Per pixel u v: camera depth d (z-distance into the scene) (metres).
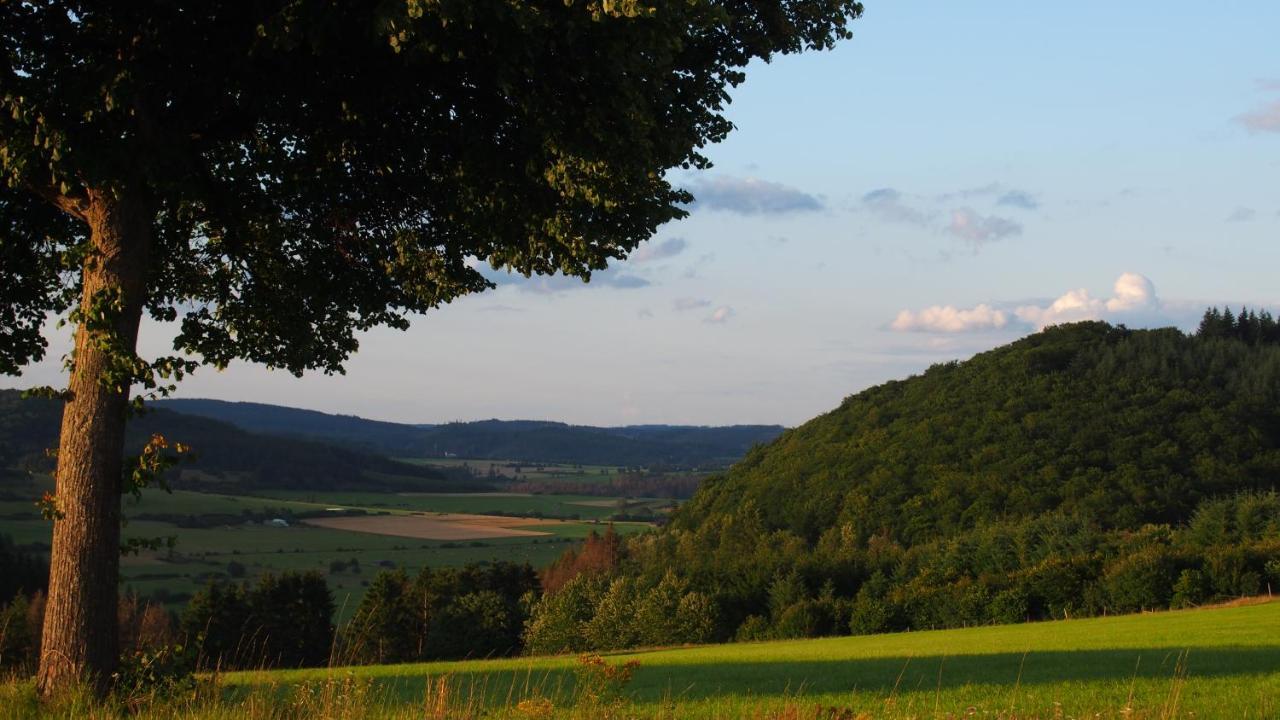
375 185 11.13
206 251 12.29
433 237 12.00
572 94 9.22
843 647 47.03
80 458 9.11
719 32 10.69
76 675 8.78
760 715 10.32
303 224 11.82
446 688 9.10
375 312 12.60
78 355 9.29
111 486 9.21
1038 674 24.91
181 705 8.72
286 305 12.30
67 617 8.91
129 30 8.93
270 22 8.34
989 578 65.81
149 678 8.94
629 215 10.66
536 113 9.17
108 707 8.45
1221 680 19.58
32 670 9.70
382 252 11.98
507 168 10.02
